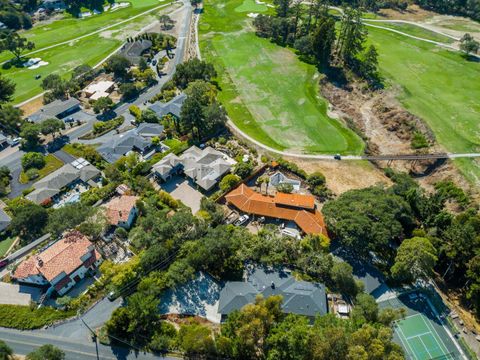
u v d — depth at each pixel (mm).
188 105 125875
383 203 94250
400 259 84625
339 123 145750
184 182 117438
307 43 187250
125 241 95812
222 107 139750
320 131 141250
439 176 124125
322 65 182375
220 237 89062
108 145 129000
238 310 77688
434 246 91188
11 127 140750
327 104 157000
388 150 136750
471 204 110938
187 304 82312
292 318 72250
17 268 85125
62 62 193125
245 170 116062
